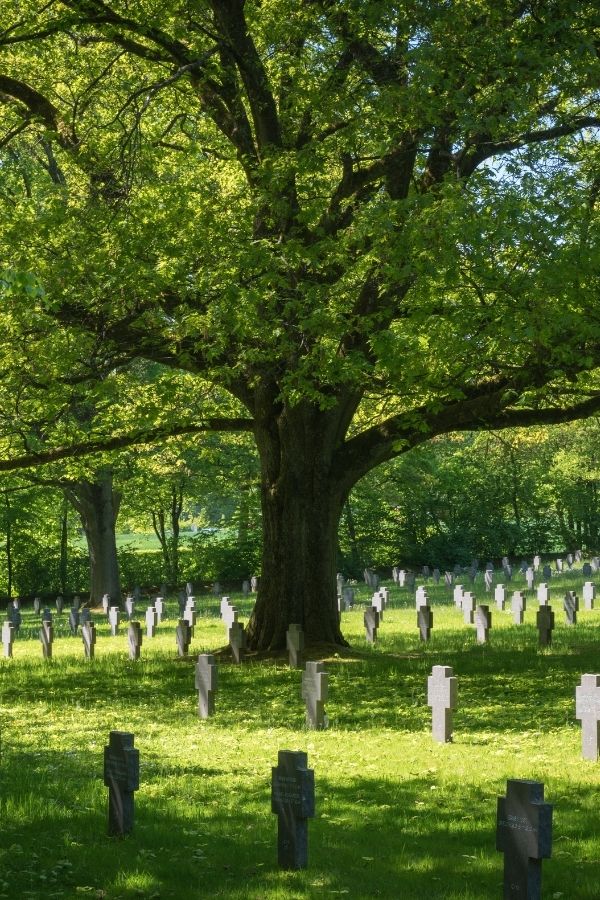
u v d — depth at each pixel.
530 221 15.59
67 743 14.50
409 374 16.91
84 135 21.41
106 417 24.91
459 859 8.79
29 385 22.17
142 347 20.77
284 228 19.72
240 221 20.50
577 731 14.29
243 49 20.06
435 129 18.58
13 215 20.14
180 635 25.55
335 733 14.71
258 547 58.44
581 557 62.28
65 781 11.84
